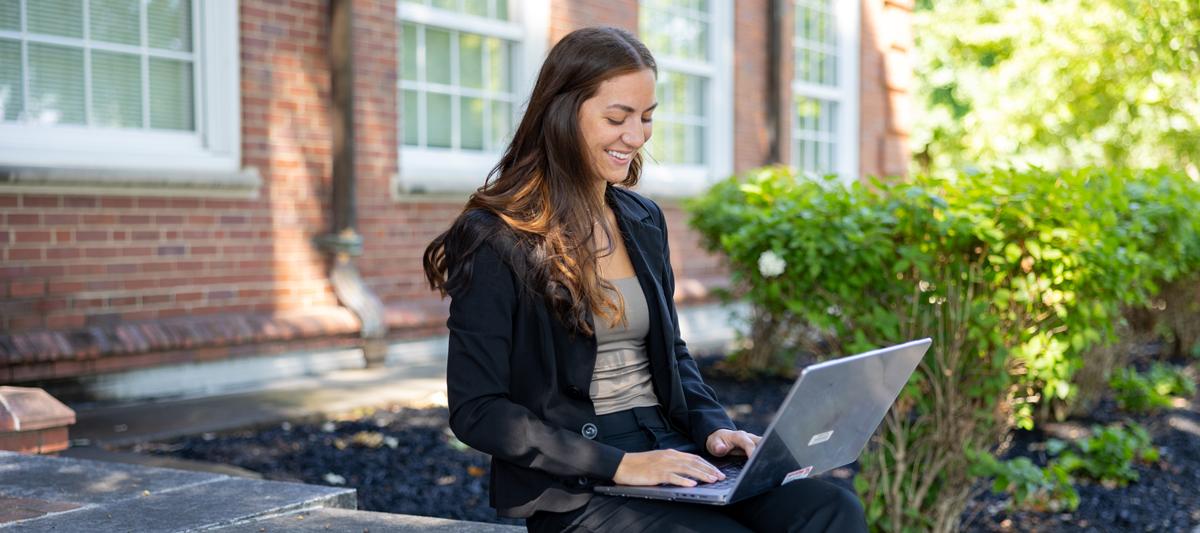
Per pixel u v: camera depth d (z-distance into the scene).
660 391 2.33
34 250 6.26
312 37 7.71
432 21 8.52
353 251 7.79
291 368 7.52
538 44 9.29
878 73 13.94
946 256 4.52
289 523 3.10
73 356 6.25
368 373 7.75
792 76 12.27
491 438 2.08
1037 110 14.95
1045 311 4.54
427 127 8.62
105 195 6.57
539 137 2.26
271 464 5.23
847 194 4.78
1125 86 13.75
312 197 7.77
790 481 2.17
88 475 3.65
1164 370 9.09
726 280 11.48
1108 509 5.43
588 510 2.12
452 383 2.14
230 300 7.26
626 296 2.28
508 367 2.15
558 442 2.09
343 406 6.43
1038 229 4.34
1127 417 7.65
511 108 9.24
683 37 11.07
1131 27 13.23
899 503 4.52
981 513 5.34
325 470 5.18
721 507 2.20
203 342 6.92
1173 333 10.78
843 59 13.35
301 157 7.68
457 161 8.82
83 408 6.30
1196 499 5.71
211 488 3.46
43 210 6.29
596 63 2.20
